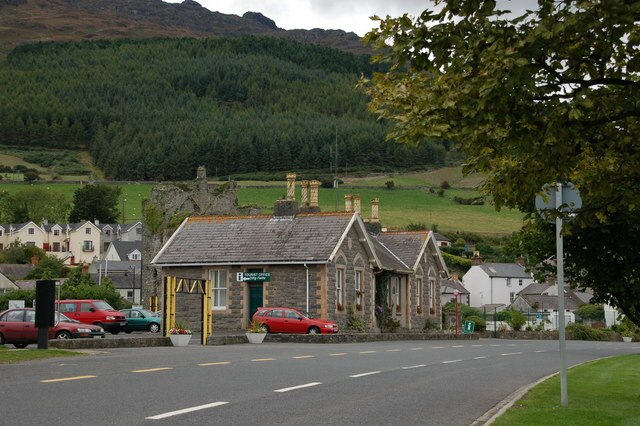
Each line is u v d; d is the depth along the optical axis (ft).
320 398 49.11
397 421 41.42
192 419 38.65
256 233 159.84
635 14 37.50
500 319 267.18
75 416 38.55
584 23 37.58
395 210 490.08
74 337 128.57
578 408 49.19
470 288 386.32
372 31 41.70
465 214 496.64
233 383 54.95
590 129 43.93
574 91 41.42
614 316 304.71
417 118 41.91
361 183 564.30
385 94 44.04
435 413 45.24
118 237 528.63
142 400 44.83
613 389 64.34
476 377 69.67
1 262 403.34
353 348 108.78
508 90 38.40
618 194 51.47
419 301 191.21
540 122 40.60
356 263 160.97
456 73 40.88
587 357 111.86
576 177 49.26
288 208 162.50
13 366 66.28
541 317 279.08
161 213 209.67
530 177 44.21
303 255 150.92
